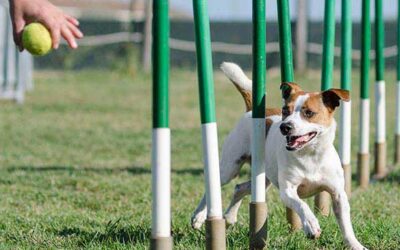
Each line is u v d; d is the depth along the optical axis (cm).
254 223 817
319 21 4556
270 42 4519
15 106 2669
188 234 927
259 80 798
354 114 2528
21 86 2759
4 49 2731
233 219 980
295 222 936
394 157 1543
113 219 1047
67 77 3947
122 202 1205
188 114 2548
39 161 1648
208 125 729
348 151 1143
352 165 1549
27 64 3216
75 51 4569
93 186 1336
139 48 4331
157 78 671
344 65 1155
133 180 1397
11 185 1357
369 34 1282
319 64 4350
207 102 725
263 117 809
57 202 1220
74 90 3312
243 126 962
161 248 683
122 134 2062
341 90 868
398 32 1488
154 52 671
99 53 4591
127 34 4428
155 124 676
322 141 855
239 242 878
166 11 668
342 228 856
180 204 1161
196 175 1457
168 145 680
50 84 3553
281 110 945
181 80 3888
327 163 859
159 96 672
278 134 889
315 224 800
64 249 878
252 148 812
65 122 2309
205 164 735
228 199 1220
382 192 1239
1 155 1720
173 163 1614
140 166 1581
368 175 1318
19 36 657
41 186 1352
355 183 1342
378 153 1423
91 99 2977
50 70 4481
